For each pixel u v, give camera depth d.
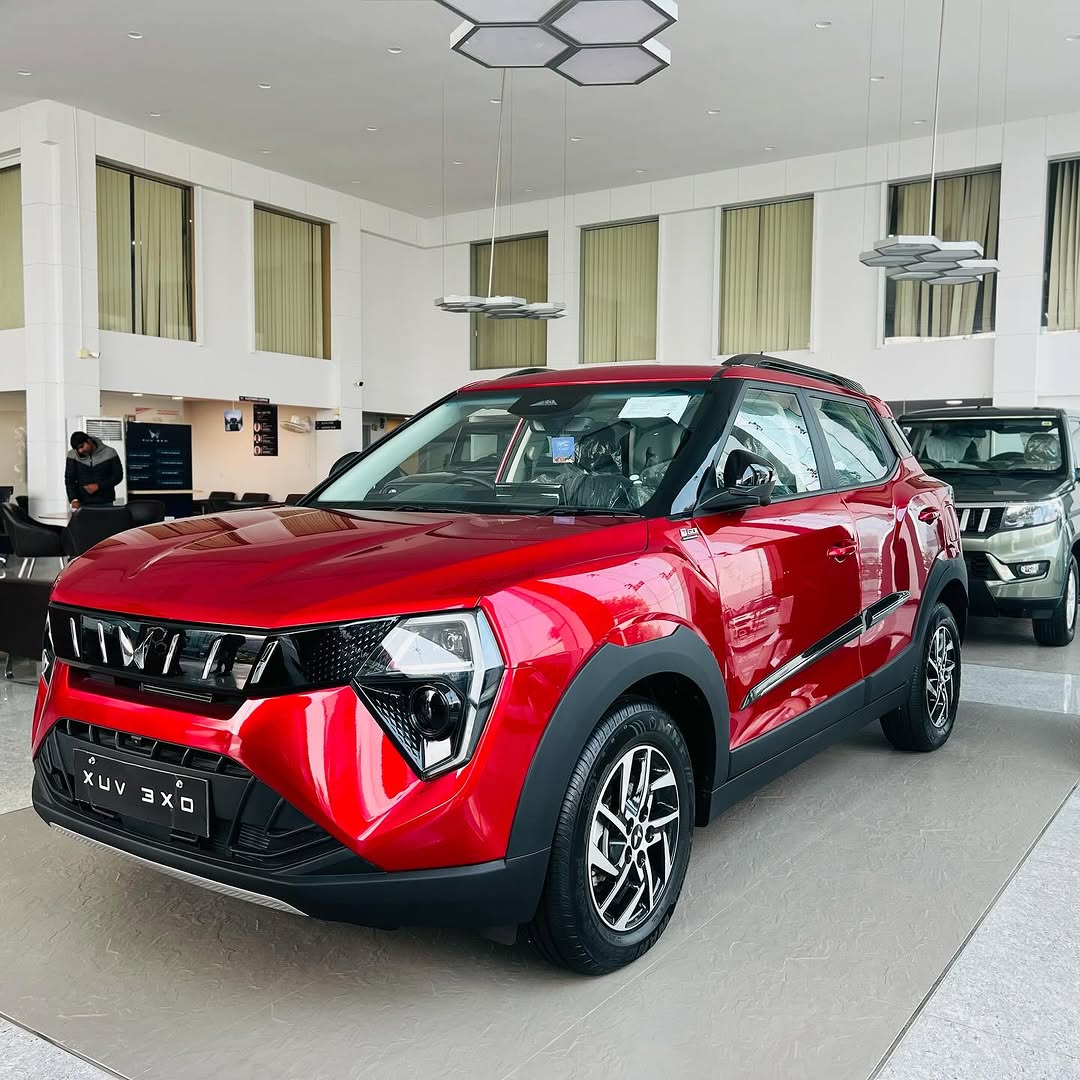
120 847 1.90
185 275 14.14
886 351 14.35
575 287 17.03
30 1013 1.91
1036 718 4.18
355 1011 1.92
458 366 18.48
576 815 1.88
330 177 15.71
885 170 14.20
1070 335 13.08
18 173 12.68
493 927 1.84
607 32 6.23
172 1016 1.90
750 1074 1.73
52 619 2.05
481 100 12.41
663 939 2.22
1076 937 2.24
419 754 1.70
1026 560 5.68
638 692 2.16
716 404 2.55
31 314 12.30
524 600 1.81
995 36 10.54
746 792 2.45
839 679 2.84
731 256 15.73
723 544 2.32
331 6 9.84
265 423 15.61
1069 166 13.16
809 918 2.33
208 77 11.56
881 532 3.07
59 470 12.27
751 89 12.05
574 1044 1.81
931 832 2.88
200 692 1.79
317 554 1.96
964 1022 1.90
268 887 1.69
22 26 10.18
